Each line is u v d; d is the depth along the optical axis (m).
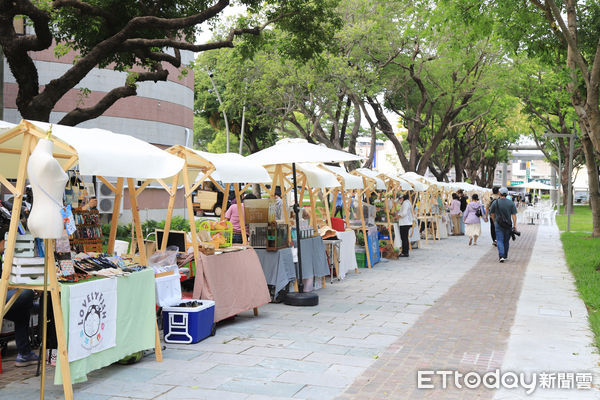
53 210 4.46
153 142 22.50
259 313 8.64
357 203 14.79
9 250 4.74
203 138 62.38
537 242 21.84
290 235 10.07
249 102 27.66
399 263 15.06
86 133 5.17
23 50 9.70
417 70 27.33
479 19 14.79
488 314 8.54
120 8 11.52
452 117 28.62
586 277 11.71
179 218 20.50
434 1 15.11
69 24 11.77
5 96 19.19
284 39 14.04
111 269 5.62
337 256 11.83
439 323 7.94
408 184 17.62
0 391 5.07
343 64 24.16
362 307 9.11
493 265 14.67
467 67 25.81
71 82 9.92
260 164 8.95
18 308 5.67
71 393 4.77
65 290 4.84
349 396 4.98
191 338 6.77
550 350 6.52
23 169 4.79
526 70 29.92
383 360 6.11
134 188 6.38
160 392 5.07
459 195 27.11
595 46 14.84
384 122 30.27
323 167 12.73
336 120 28.05
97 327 5.22
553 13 12.94
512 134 49.47
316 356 6.26
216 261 7.62
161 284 6.81
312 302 9.20
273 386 5.24
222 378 5.47
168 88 23.36
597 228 21.53
